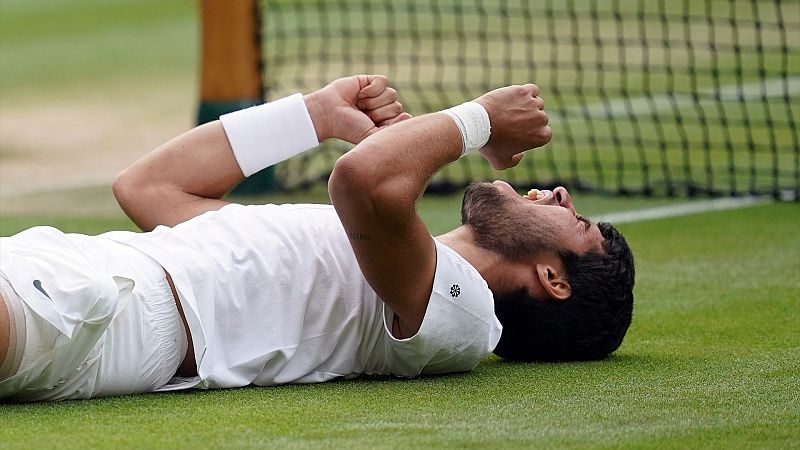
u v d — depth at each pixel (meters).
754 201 22.92
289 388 10.73
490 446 8.92
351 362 10.96
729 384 10.88
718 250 18.67
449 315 10.58
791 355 12.14
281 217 11.01
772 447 8.94
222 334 10.59
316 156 28.88
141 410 9.92
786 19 40.03
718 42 38.41
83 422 9.55
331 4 47.97
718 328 13.60
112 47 47.03
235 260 10.67
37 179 27.97
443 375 11.29
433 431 9.30
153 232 11.04
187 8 53.22
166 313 10.48
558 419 9.67
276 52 41.66
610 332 11.61
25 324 9.71
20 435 9.16
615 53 38.91
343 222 10.10
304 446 8.89
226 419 9.63
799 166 26.06
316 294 10.80
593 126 30.70
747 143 28.28
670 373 11.33
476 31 43.25
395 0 47.62
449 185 24.89
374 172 9.80
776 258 17.89
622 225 21.11
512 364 11.78
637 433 9.27
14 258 9.94
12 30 51.06
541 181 25.69
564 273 11.32
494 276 11.15
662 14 30.95
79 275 9.85
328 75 38.94
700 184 24.72
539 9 45.47
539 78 36.59
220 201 12.08
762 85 29.95
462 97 35.12
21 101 39.25
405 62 39.97
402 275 10.27
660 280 16.58
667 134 29.55
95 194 25.75
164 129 34.56
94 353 10.09
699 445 8.98
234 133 12.06
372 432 9.27
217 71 24.09
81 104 38.38
